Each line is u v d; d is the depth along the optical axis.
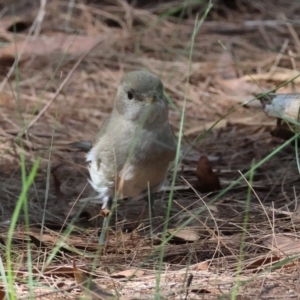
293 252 7.61
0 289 6.81
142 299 6.49
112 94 14.22
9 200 10.09
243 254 7.72
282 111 10.39
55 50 15.78
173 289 6.82
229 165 11.30
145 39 16.52
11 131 12.34
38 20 15.93
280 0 18.70
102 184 9.06
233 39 16.53
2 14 17.91
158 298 6.22
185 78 14.63
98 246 8.23
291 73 14.25
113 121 8.81
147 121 8.53
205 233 8.55
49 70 15.23
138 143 8.59
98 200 10.02
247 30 17.06
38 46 15.88
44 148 11.62
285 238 8.02
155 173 8.81
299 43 15.98
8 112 13.33
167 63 15.38
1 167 11.13
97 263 7.77
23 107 13.54
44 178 10.87
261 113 13.04
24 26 16.92
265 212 8.49
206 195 9.55
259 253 7.85
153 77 8.70
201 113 13.32
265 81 14.04
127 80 8.66
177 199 10.11
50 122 12.96
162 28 17.14
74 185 10.71
